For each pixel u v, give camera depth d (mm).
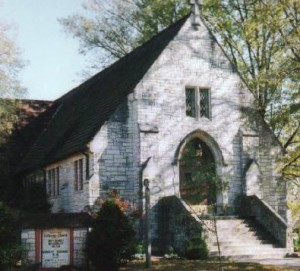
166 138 29547
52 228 20891
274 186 31656
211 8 36375
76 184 31078
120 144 29031
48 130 42375
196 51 30891
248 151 31125
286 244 27141
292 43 29719
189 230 25875
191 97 30781
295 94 28906
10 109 37844
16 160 41344
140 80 29422
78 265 20844
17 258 20719
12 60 35062
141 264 22906
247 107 31578
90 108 34750
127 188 28875
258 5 33438
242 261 24797
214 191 21312
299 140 35406
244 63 36438
